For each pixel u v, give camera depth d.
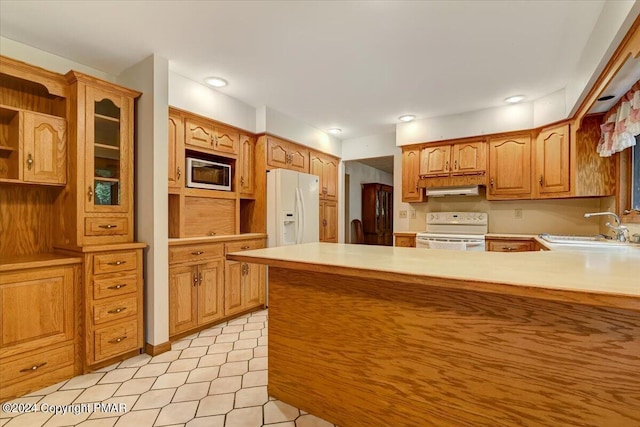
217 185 3.11
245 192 3.44
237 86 2.91
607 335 0.99
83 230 2.12
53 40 2.13
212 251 2.88
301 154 4.05
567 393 1.04
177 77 2.66
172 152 2.69
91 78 2.15
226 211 3.28
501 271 1.12
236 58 2.39
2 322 1.76
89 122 2.16
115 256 2.20
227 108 3.13
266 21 1.92
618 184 2.68
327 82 2.81
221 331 2.81
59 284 1.98
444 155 3.80
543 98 3.13
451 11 1.81
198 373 2.06
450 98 3.19
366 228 6.59
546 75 2.65
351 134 4.60
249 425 1.55
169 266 2.52
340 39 2.12
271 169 3.56
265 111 3.43
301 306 1.67
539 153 3.25
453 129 3.70
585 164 2.83
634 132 2.08
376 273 1.19
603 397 1.00
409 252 1.72
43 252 2.27
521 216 3.63
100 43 2.18
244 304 3.22
